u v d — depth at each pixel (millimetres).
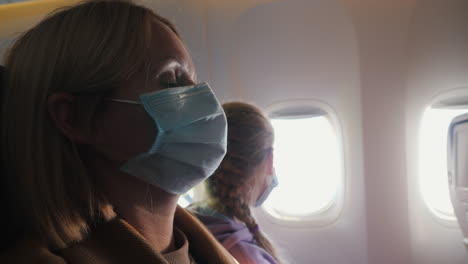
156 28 822
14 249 662
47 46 724
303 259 3289
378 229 3168
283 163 3213
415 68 2955
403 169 3092
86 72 722
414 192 3111
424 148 3062
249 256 1322
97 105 744
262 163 1558
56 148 697
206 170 866
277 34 3039
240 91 3109
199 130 845
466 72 2869
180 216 1004
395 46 2947
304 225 3264
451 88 2912
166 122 787
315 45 3027
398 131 3047
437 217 3107
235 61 3074
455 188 2527
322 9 2955
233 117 1516
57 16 761
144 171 789
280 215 3330
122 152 769
